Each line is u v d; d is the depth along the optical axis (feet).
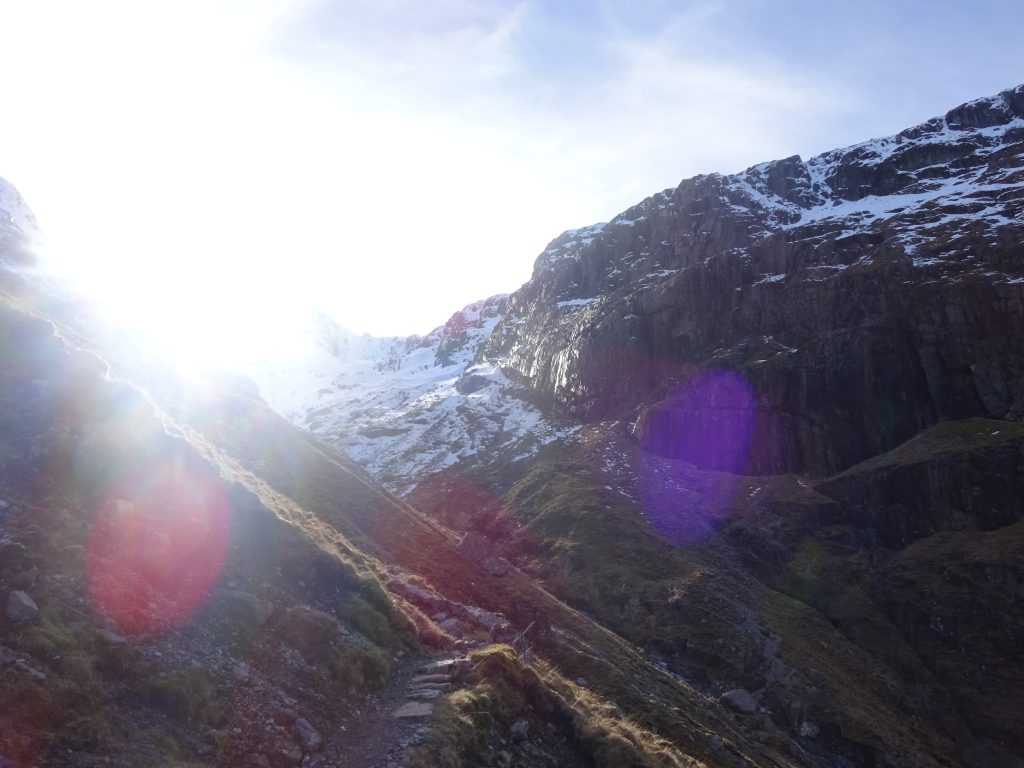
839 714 210.18
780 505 352.08
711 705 194.70
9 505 67.77
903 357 399.24
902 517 327.47
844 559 312.09
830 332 436.35
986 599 265.75
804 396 417.08
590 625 211.61
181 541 79.97
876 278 437.58
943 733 222.89
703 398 446.60
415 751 67.82
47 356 91.15
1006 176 526.16
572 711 97.45
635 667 183.42
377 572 127.65
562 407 552.82
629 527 339.57
